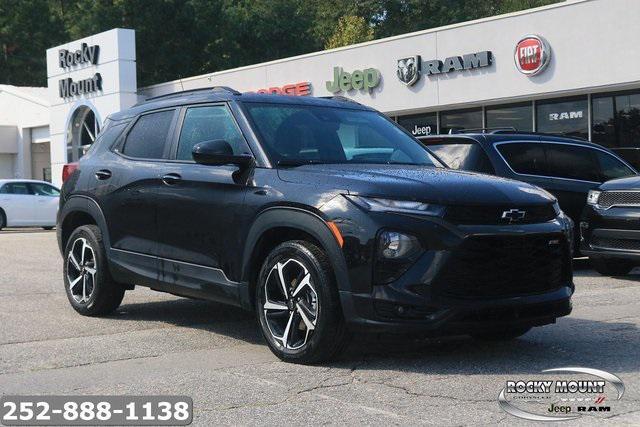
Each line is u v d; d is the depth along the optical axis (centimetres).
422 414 454
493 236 534
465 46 1998
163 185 680
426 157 683
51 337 682
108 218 743
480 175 603
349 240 533
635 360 572
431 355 597
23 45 5153
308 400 483
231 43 4778
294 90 2464
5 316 786
